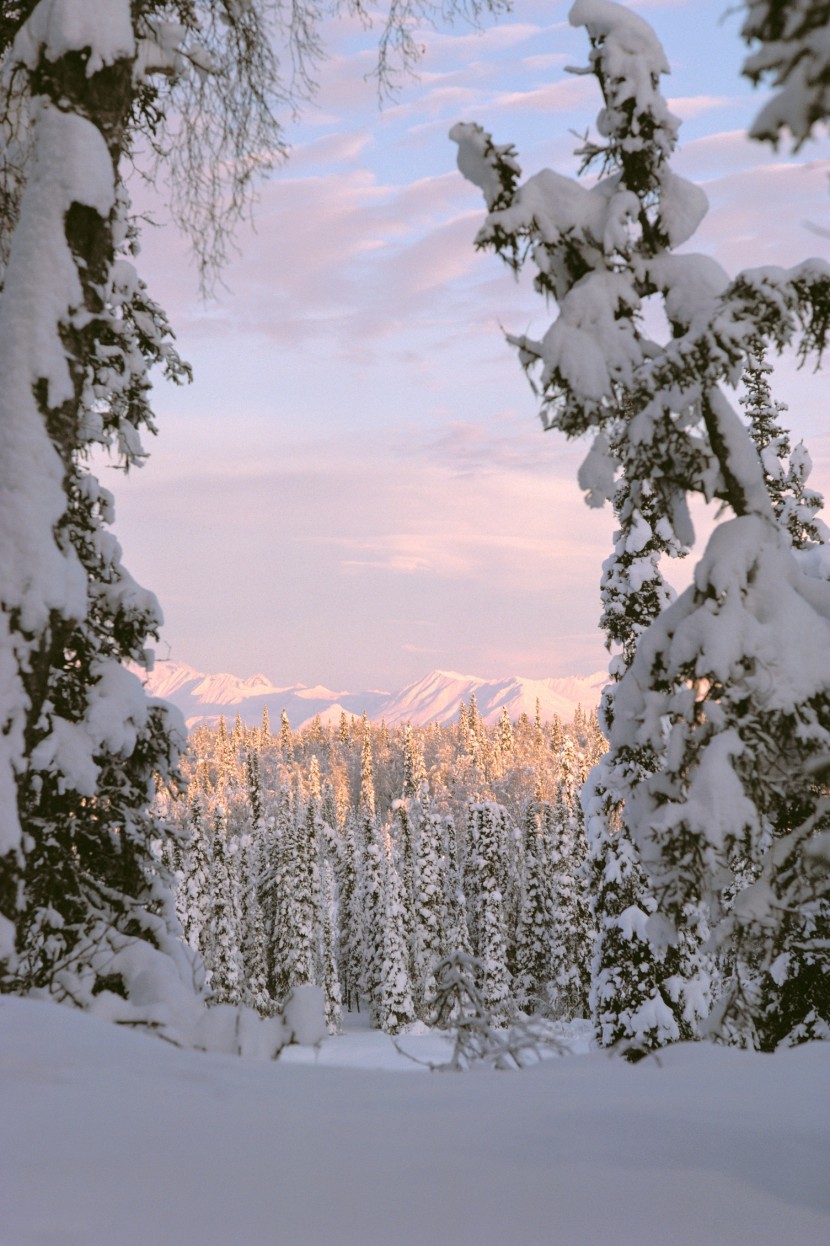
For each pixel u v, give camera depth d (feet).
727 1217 10.82
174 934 30.37
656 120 26.37
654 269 26.76
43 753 27.78
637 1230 10.11
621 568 79.66
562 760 288.51
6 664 24.98
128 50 27.27
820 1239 10.40
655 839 24.57
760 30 7.51
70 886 28.91
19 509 25.35
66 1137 11.60
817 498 74.02
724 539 26.66
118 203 34.76
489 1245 9.34
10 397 25.85
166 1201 9.72
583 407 26.25
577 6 26.81
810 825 25.39
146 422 37.06
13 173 30.66
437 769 621.31
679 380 24.79
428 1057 175.94
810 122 7.14
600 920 82.28
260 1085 15.03
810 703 25.72
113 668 30.91
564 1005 218.18
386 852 262.47
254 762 413.39
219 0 31.91
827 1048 19.47
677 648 25.94
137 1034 17.71
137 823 31.30
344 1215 9.71
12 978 23.45
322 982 243.40
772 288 24.40
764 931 24.98
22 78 28.09
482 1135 12.96
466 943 237.66
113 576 33.37
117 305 35.91
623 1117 14.66
